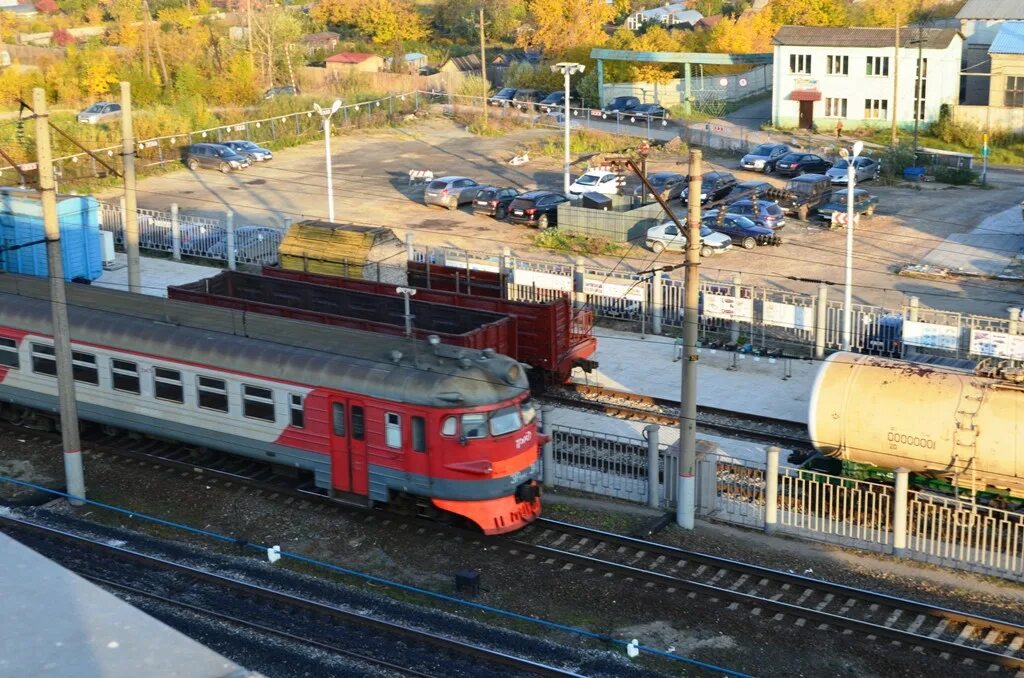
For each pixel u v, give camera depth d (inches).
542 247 1893.5
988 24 2780.5
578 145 2699.3
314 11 4717.0
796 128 2881.4
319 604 793.6
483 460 879.7
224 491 1007.6
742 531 928.9
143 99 3267.7
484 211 2098.9
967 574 844.0
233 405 987.3
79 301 1123.9
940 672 712.4
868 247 1861.5
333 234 1504.7
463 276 1403.8
